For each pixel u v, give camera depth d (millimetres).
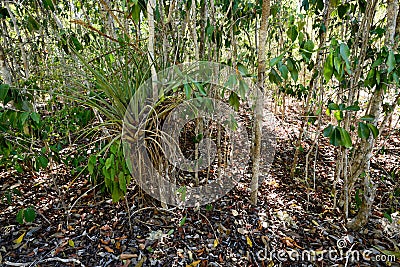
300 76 3895
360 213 1723
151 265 1446
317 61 1886
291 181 2342
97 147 1868
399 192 1856
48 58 2553
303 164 2633
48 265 1418
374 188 1684
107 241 1577
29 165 1946
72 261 1444
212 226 1734
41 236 1604
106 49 1951
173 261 1478
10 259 1447
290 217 1867
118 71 1707
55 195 1968
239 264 1492
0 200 1886
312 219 1865
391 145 2963
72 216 1764
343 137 1140
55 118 1998
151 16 1494
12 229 1649
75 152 2088
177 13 1972
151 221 1736
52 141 2061
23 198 1931
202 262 1484
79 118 1895
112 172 1342
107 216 1767
